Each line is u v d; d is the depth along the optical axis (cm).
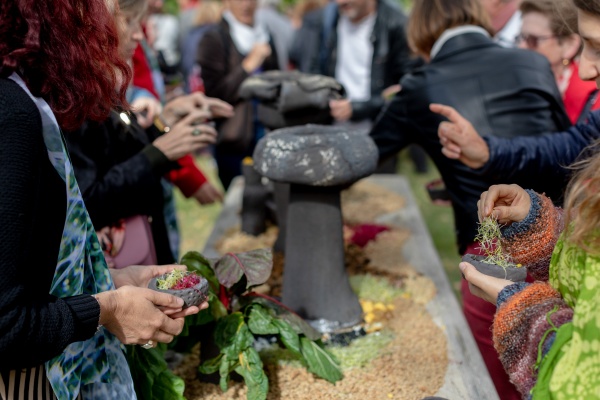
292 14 849
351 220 339
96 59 133
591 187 113
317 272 223
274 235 323
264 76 288
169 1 962
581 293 113
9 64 116
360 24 471
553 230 150
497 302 136
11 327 112
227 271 193
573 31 201
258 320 191
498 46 240
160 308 146
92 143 201
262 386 183
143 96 295
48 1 122
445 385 193
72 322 125
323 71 516
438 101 234
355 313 228
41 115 120
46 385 132
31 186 115
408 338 221
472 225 231
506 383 229
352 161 206
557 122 238
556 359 117
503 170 212
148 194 212
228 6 449
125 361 157
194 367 208
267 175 210
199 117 222
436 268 281
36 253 123
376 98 367
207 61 391
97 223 203
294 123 278
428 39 252
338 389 193
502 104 229
